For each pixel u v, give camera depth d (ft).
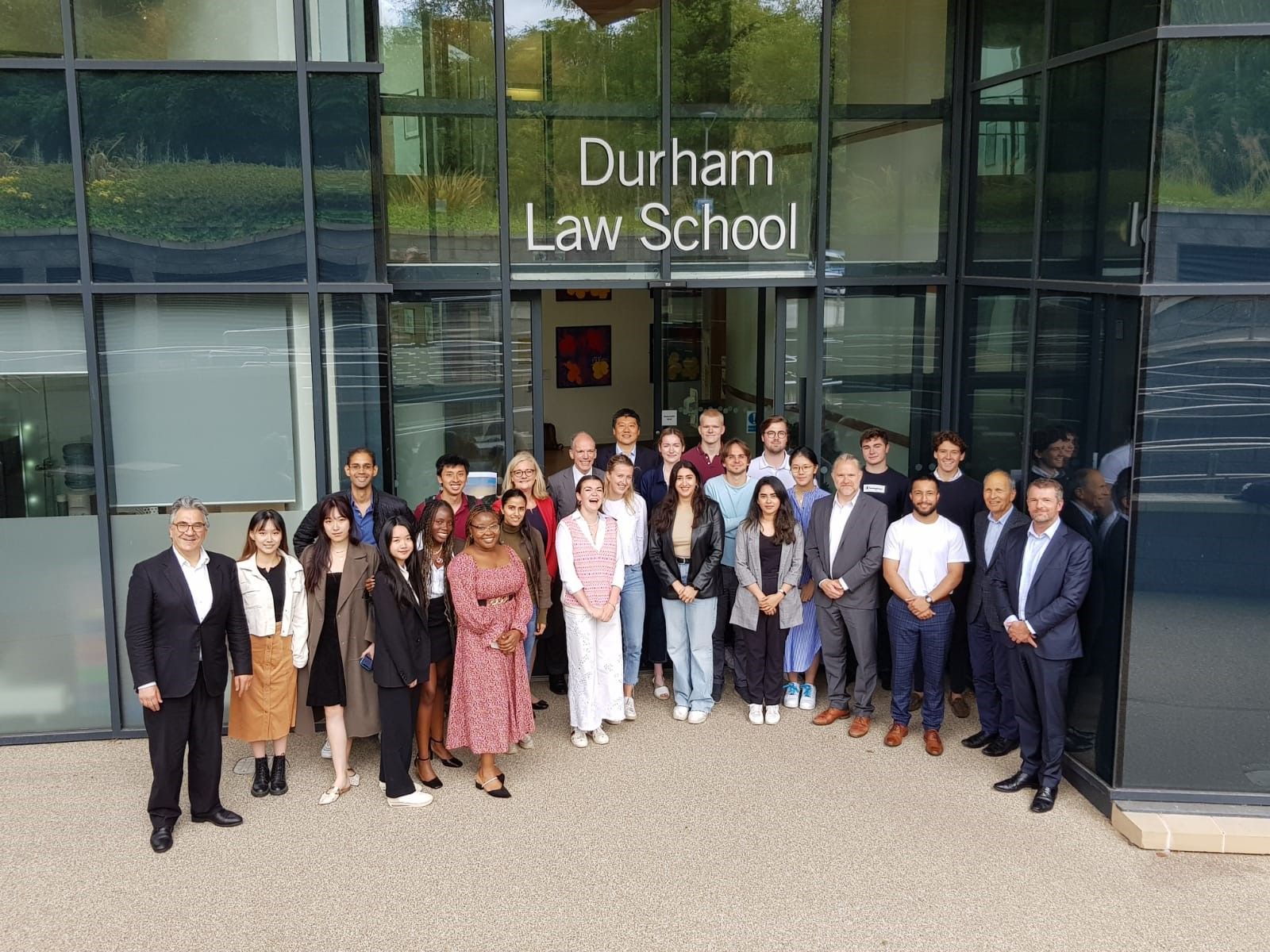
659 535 25.88
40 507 25.21
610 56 27.73
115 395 25.23
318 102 24.84
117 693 25.70
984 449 28.22
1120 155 21.66
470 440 28.35
